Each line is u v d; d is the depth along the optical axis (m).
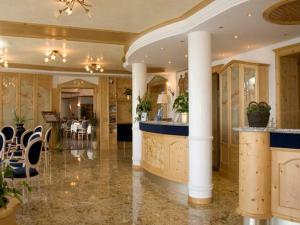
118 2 4.50
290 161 3.54
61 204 4.72
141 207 4.61
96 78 12.30
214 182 6.24
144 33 6.04
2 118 11.05
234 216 4.23
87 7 4.71
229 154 6.51
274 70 5.96
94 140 12.34
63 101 18.38
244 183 3.73
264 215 3.62
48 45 7.39
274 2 3.71
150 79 11.47
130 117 12.68
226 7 3.95
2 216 2.25
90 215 4.24
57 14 4.63
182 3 4.51
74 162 8.66
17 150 7.43
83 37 6.43
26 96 11.38
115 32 6.10
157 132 6.11
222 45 6.04
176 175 5.59
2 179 2.51
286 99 5.91
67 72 11.29
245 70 6.09
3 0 4.47
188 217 4.18
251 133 3.68
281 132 3.58
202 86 4.85
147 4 4.58
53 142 11.73
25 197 5.06
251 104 3.92
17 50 7.98
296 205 3.49
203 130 4.84
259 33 5.13
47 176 6.75
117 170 7.52
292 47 5.53
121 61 9.66
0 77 11.02
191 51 4.97
